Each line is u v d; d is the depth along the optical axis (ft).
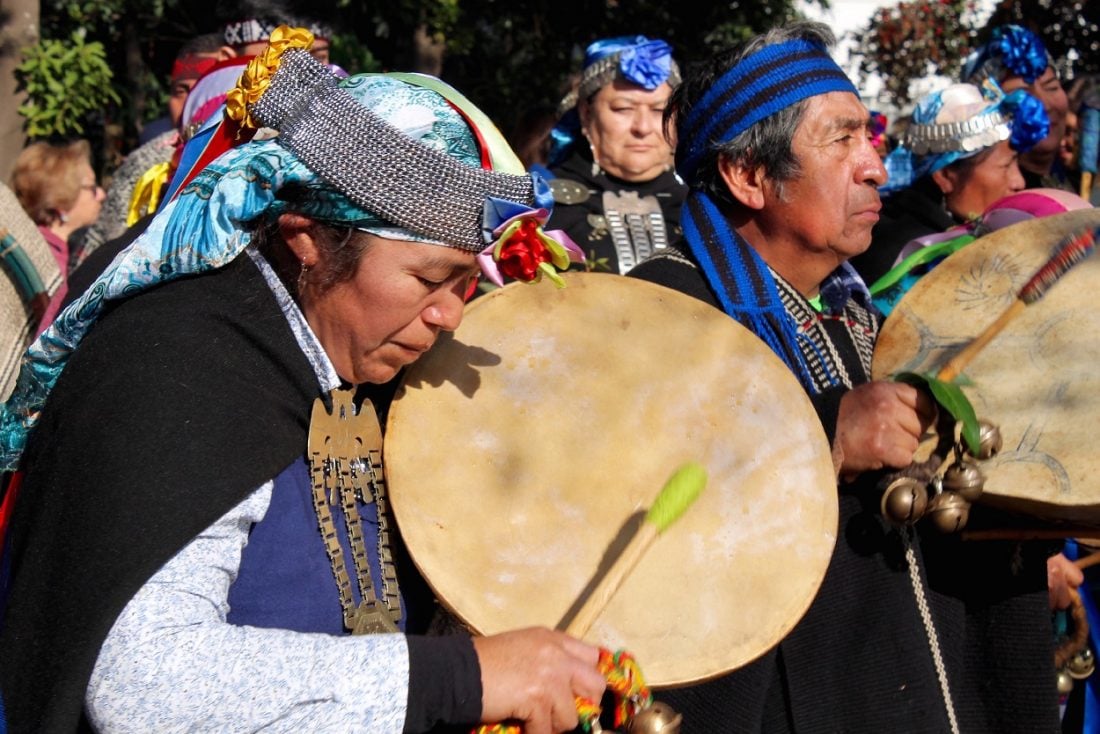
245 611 4.66
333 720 4.20
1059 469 6.10
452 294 4.77
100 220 12.39
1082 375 6.44
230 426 4.47
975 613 6.82
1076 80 14.47
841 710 5.90
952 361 6.35
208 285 4.73
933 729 5.99
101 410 4.37
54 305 7.13
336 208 4.50
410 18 26.17
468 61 30.22
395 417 5.13
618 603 5.03
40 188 15.14
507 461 5.24
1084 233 6.39
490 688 4.34
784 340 6.22
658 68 11.28
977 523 6.60
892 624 6.03
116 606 4.08
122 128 31.48
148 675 4.07
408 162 4.47
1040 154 12.78
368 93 4.66
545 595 4.94
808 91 6.10
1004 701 6.75
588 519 5.20
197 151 5.82
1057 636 8.28
